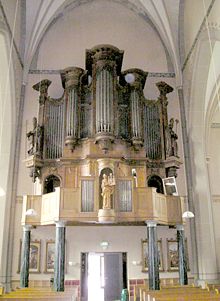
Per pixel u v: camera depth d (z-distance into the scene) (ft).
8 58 46.37
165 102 51.31
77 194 40.29
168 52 58.70
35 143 47.50
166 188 45.55
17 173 50.83
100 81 48.73
